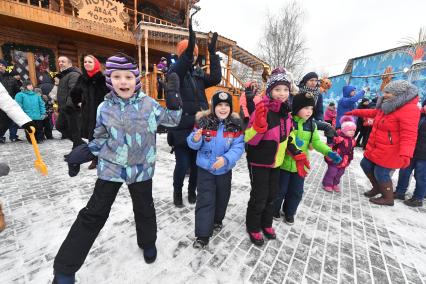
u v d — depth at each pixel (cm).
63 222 221
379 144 302
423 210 303
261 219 217
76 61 1009
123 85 137
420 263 195
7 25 830
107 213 150
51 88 792
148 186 161
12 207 248
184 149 245
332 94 1667
